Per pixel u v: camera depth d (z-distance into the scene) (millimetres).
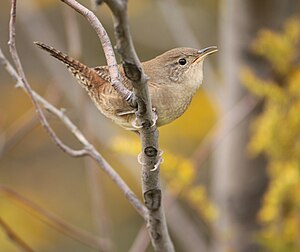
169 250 6910
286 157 9305
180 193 9461
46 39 12828
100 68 7621
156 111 7574
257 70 10195
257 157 10211
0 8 14477
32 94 7246
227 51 10562
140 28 14016
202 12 14398
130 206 13578
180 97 7746
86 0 13234
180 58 7805
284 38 9539
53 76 12320
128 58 5426
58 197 13758
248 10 10242
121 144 8898
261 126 9352
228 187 10344
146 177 6461
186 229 11070
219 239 9703
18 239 8383
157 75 7660
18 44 14523
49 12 14727
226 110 10422
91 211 13609
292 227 8797
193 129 12961
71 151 7297
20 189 13781
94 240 9117
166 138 12953
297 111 9188
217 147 10898
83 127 10148
